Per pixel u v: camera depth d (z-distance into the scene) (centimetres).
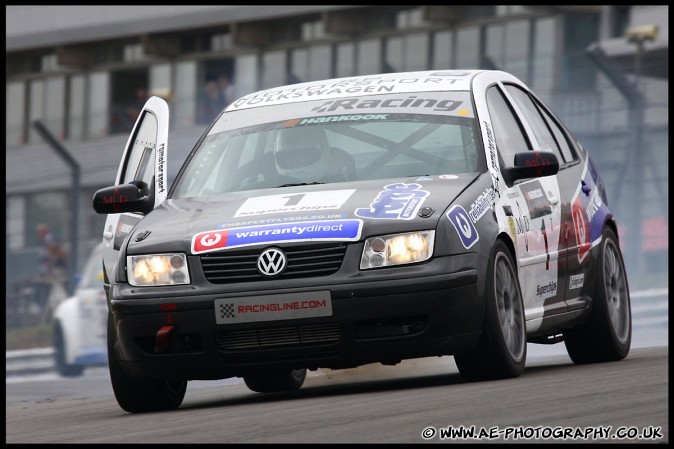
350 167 2236
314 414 1666
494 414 1524
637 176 6681
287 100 2462
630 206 6681
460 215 2027
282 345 1972
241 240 1991
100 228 8144
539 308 2275
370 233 1970
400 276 1945
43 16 10494
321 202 2061
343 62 9438
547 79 7381
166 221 2120
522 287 2198
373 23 9312
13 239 8462
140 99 9712
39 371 6225
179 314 1988
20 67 10681
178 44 10125
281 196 2123
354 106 2377
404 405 1695
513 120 2462
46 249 8019
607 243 2609
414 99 2367
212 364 1995
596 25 8494
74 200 6988
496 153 2259
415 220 1986
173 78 10119
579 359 2575
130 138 2458
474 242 2017
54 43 10425
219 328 1973
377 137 2284
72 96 10475
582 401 1616
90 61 10444
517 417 1482
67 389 4197
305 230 1981
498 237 2114
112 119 9581
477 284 1992
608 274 2589
